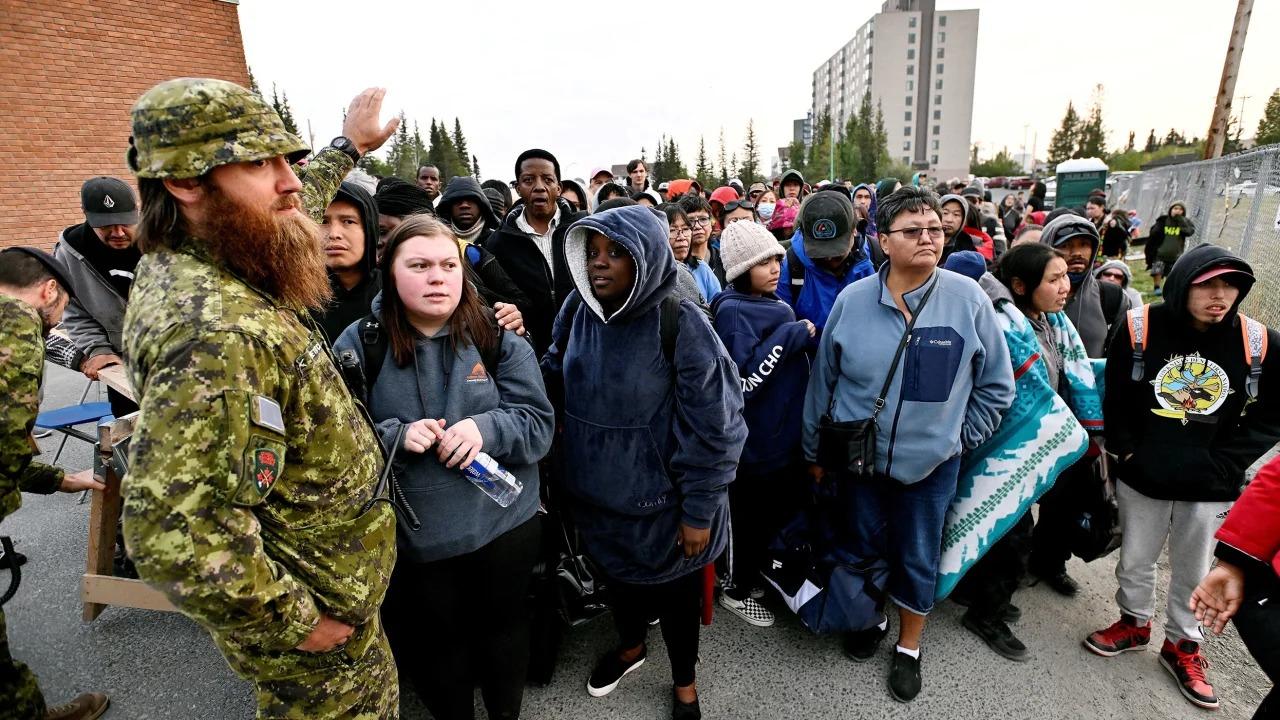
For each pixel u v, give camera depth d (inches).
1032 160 3846.0
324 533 48.9
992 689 84.4
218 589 39.4
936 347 80.0
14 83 297.1
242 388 40.9
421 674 67.9
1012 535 90.2
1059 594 105.4
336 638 49.5
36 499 142.3
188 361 39.4
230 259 44.1
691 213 147.6
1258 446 79.9
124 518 38.9
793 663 90.1
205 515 39.2
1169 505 85.4
